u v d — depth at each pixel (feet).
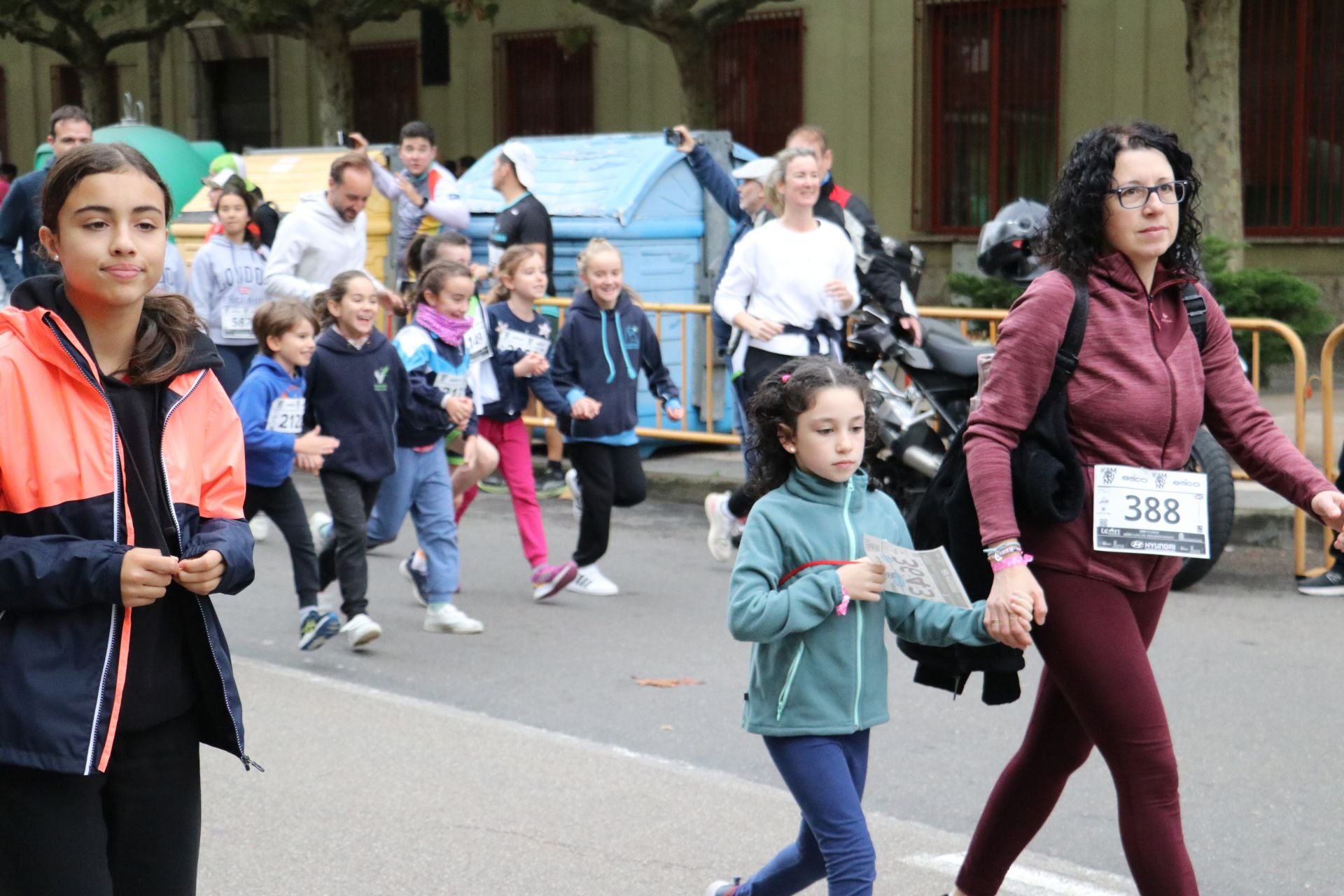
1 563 10.95
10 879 11.38
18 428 11.23
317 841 19.12
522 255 32.35
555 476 44.65
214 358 12.01
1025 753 15.62
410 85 99.60
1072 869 18.40
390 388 28.43
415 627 30.40
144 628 11.66
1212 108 54.24
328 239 36.50
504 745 22.88
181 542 11.78
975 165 78.84
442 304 29.63
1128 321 14.51
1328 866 18.52
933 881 17.93
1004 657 15.26
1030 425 14.60
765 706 14.66
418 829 19.49
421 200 47.62
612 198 45.73
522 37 93.20
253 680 26.30
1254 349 34.88
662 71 87.71
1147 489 14.42
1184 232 14.79
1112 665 14.29
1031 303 14.55
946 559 13.43
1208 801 20.65
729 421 47.34
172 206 11.85
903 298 33.06
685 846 19.01
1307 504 14.61
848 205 34.24
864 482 15.20
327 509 42.80
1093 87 74.43
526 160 44.09
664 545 38.04
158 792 11.87
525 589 33.45
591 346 31.86
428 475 29.76
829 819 14.24
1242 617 30.01
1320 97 68.90
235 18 77.61
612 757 22.35
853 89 81.35
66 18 90.02
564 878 18.02
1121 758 14.33
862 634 14.58
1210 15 53.88
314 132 104.53
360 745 22.84
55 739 11.07
